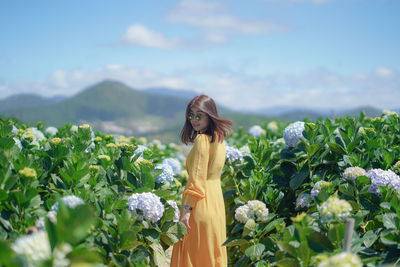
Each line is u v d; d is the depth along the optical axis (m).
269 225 3.43
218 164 3.40
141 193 3.10
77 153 3.50
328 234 2.45
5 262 1.82
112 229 2.70
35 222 2.49
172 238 3.15
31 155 3.40
